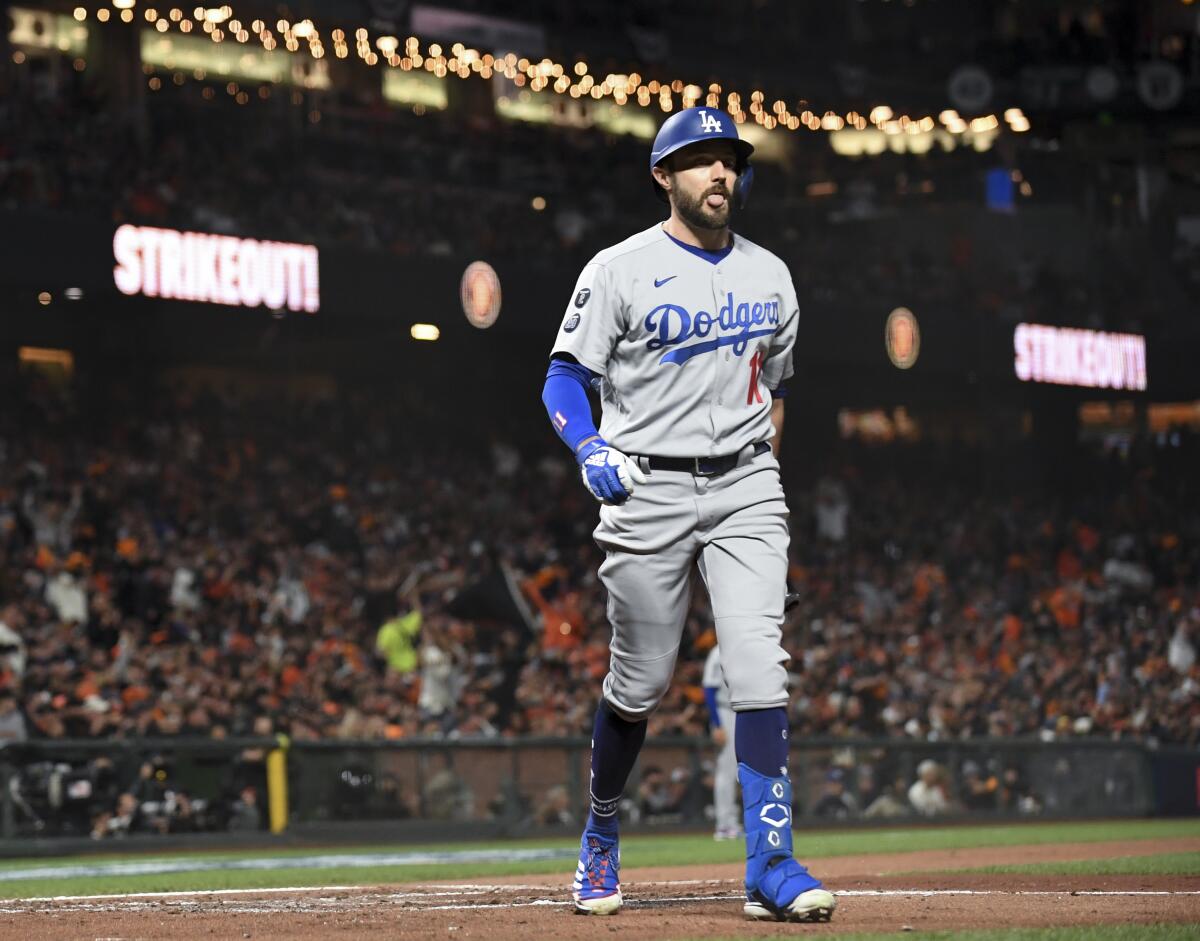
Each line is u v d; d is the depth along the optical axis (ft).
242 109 247.29
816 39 318.65
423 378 284.00
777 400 41.22
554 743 142.72
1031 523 297.94
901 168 320.91
